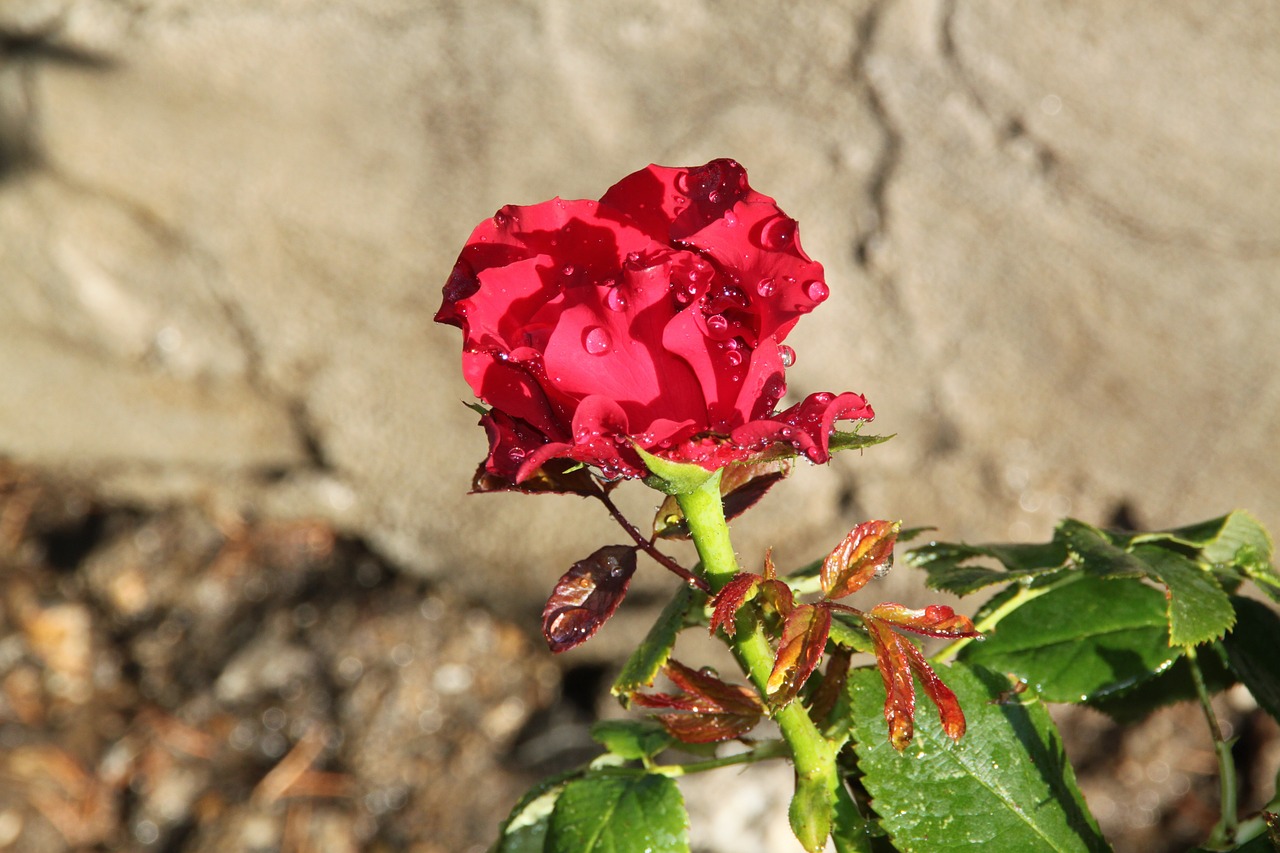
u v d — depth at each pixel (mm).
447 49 1020
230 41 1035
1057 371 1026
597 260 504
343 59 1033
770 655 514
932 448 1074
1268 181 931
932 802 534
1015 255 994
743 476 518
